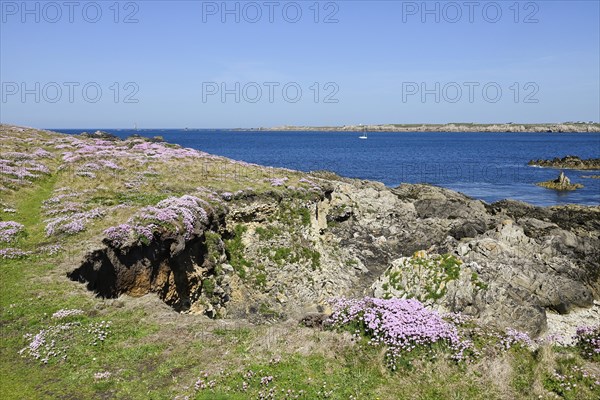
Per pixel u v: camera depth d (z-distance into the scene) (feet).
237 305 107.86
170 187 123.75
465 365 48.08
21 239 86.07
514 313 92.22
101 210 99.04
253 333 57.88
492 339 53.06
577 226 171.94
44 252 80.69
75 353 53.31
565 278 117.19
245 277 113.80
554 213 184.55
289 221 131.03
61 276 73.00
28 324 59.31
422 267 99.66
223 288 107.55
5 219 94.58
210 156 177.37
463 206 180.45
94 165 135.33
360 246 146.61
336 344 51.85
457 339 50.90
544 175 360.07
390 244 149.48
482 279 100.17
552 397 43.19
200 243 103.14
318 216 144.97
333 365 48.67
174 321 62.44
